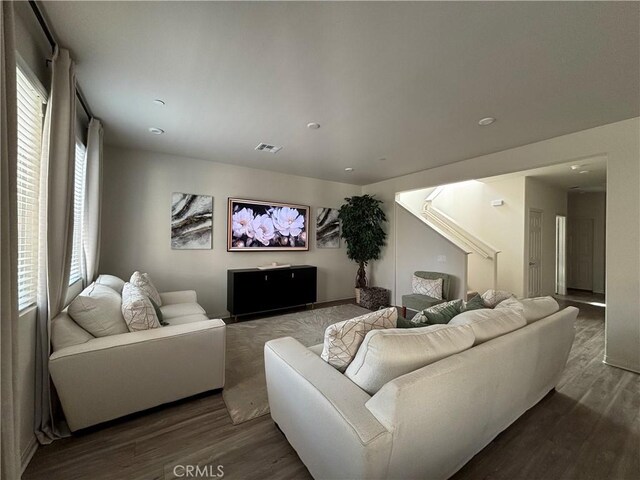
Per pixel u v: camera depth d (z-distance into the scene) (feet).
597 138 9.00
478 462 4.88
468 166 12.69
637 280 8.35
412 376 3.50
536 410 6.39
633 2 4.30
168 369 6.26
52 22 4.78
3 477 3.00
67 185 5.71
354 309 15.65
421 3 4.39
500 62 5.84
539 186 18.57
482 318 5.15
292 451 5.15
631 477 4.60
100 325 6.06
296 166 14.30
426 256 15.58
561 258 21.53
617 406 6.58
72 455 4.98
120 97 7.39
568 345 6.98
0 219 2.98
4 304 3.06
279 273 14.23
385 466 3.25
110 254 11.27
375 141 10.47
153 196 12.12
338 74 6.33
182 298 11.05
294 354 5.20
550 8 4.46
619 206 8.61
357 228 16.74
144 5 4.44
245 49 5.52
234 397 6.89
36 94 5.27
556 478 4.57
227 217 13.99
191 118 8.66
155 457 4.99
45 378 5.34
